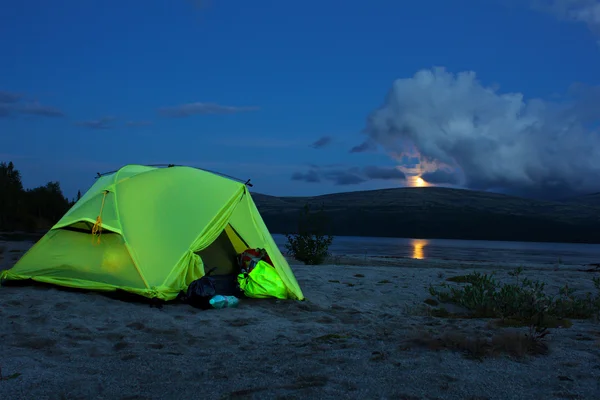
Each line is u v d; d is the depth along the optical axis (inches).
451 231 6269.7
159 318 272.7
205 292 308.2
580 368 168.4
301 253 714.2
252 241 380.5
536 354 187.2
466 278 461.7
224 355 198.2
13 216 2100.1
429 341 198.2
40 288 330.6
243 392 145.5
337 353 190.9
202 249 352.5
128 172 379.9
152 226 339.3
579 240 5570.9
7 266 496.4
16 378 161.5
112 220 331.9
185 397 144.8
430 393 143.1
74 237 340.5
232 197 376.5
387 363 173.2
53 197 2406.5
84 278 326.0
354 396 141.3
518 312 301.9
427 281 459.5
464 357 180.9
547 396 140.3
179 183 374.3
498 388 147.0
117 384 158.7
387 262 802.8
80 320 257.4
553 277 515.8
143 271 315.3
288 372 166.9
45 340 213.6
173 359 190.7
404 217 6899.6
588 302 346.3
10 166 2509.8
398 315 311.6
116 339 227.5
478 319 298.7
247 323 269.1
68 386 155.8
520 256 1513.3
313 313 309.1
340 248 1732.3
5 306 275.9
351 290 402.0
